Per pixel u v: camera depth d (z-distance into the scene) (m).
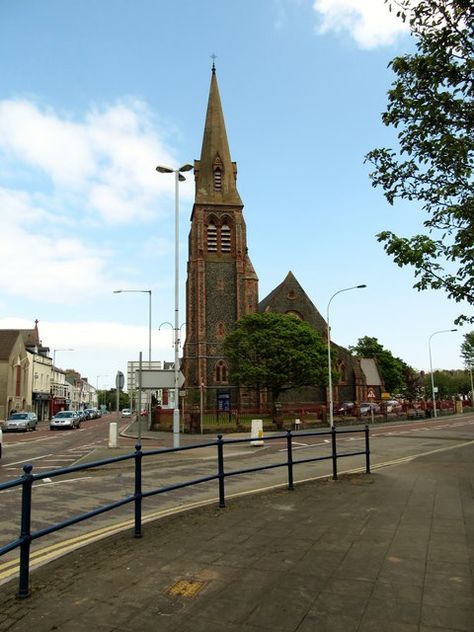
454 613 4.25
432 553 5.85
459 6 6.34
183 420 41.56
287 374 45.31
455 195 6.90
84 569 5.49
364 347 87.06
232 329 58.53
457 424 42.97
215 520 7.67
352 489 10.29
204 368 56.56
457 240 6.75
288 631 3.97
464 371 107.50
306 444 25.19
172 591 4.78
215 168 62.41
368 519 7.57
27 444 28.62
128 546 6.34
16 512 9.48
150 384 21.72
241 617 4.22
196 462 17.70
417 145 6.96
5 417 61.06
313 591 4.73
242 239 60.88
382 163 7.33
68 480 13.40
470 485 10.77
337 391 60.44
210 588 4.83
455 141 6.59
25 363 68.62
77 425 50.72
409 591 4.71
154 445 28.50
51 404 78.50
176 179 24.70
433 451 19.78
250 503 8.96
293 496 9.58
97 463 6.23
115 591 4.82
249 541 6.44
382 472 12.95
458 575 5.12
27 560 4.82
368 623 4.09
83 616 4.29
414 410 60.69
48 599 4.69
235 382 55.25
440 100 6.67
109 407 174.00
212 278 59.44
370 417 49.28
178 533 6.93
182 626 4.07
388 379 85.62
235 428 39.50
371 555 5.79
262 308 67.19
